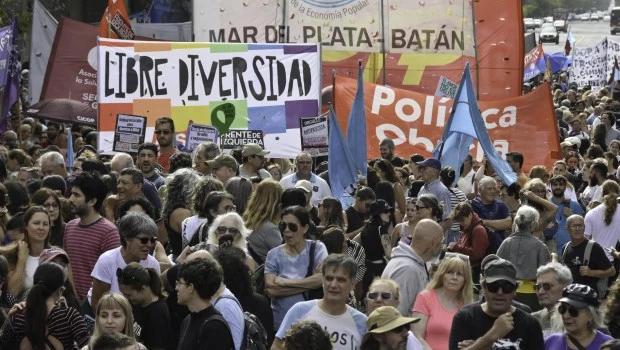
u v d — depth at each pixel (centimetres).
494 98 3066
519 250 1412
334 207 1456
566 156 2375
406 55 3042
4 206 1248
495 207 1659
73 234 1186
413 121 2102
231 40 3014
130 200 1232
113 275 1085
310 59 2077
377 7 3028
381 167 1778
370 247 1464
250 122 2070
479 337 935
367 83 2109
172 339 1007
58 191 1427
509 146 2167
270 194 1247
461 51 3045
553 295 1055
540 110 2161
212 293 897
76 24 2586
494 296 923
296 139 2078
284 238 1178
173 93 2053
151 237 1083
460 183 2041
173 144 1862
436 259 1138
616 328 995
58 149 2248
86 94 2580
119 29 2616
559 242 1744
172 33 3947
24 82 3816
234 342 922
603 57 4825
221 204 1222
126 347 748
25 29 3809
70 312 991
